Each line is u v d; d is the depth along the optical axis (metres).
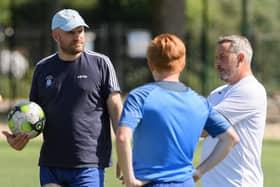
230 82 18.36
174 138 14.94
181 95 15.12
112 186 30.84
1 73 72.81
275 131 53.47
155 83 15.19
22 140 18.59
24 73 73.50
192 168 15.33
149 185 14.90
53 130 18.75
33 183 32.97
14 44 67.12
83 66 18.84
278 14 100.50
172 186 14.91
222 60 18.31
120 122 14.73
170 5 60.56
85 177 18.66
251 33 61.53
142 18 89.25
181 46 15.12
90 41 75.94
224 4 97.75
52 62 18.97
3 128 52.12
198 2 94.50
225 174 17.88
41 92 18.92
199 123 15.21
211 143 18.05
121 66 75.75
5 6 93.31
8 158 40.69
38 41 78.88
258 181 18.00
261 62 64.56
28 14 93.12
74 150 18.66
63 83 18.80
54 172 18.84
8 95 69.94
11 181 33.38
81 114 18.70
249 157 17.94
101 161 18.83
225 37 18.42
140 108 14.85
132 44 77.50
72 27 18.53
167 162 14.91
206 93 62.59
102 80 18.86
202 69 64.25
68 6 91.44
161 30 60.66
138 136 14.95
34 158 40.75
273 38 64.88
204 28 64.19
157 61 15.09
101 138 18.86
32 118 18.48
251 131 18.00
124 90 75.50
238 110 17.94
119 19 89.62
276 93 62.75
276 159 41.31
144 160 14.91
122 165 14.56
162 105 14.92
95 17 90.69
